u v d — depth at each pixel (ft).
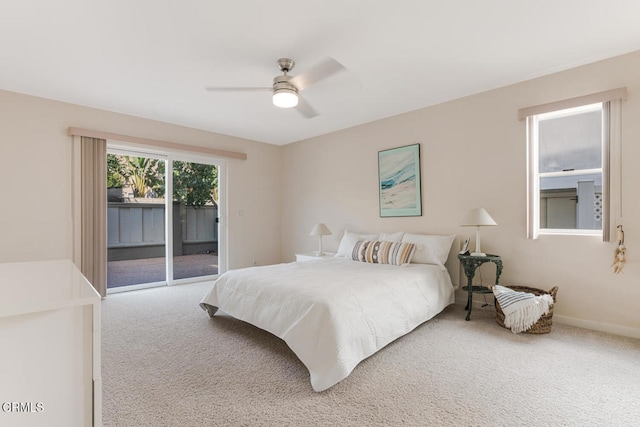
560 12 6.73
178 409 5.42
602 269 8.82
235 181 16.88
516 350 7.64
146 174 14.53
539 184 10.21
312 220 17.15
